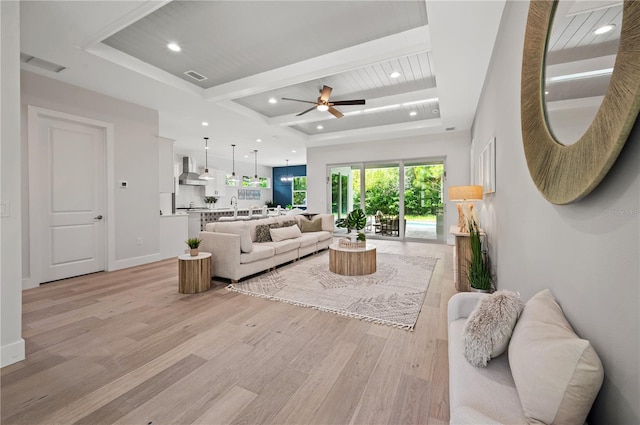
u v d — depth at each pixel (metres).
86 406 1.46
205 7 2.62
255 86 3.94
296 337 2.17
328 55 3.43
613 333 0.81
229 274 3.52
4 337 1.81
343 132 7.12
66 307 2.77
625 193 0.75
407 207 7.11
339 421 1.35
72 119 3.81
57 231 3.73
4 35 1.84
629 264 0.74
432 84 4.39
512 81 2.02
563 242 1.16
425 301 2.92
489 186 3.08
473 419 0.78
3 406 1.45
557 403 0.76
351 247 4.04
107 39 3.11
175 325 2.38
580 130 0.94
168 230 5.18
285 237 4.71
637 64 0.65
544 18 1.24
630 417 0.73
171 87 3.96
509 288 2.18
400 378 1.67
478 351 1.14
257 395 1.54
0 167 1.81
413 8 2.68
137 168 4.59
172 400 1.50
